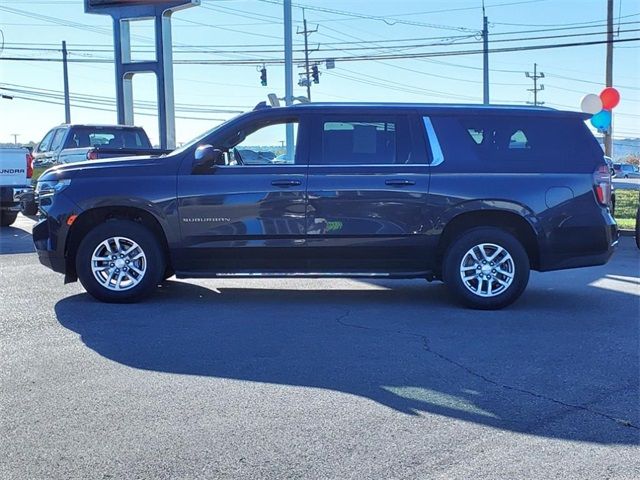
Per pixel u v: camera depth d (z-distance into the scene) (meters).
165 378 5.25
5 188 15.11
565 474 3.79
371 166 7.57
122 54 17.83
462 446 4.12
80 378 5.23
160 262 7.70
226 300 8.05
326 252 7.60
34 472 3.76
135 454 3.97
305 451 4.03
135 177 7.55
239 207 7.51
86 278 7.64
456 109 7.74
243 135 7.71
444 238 7.74
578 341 6.40
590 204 7.60
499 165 7.61
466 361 5.75
